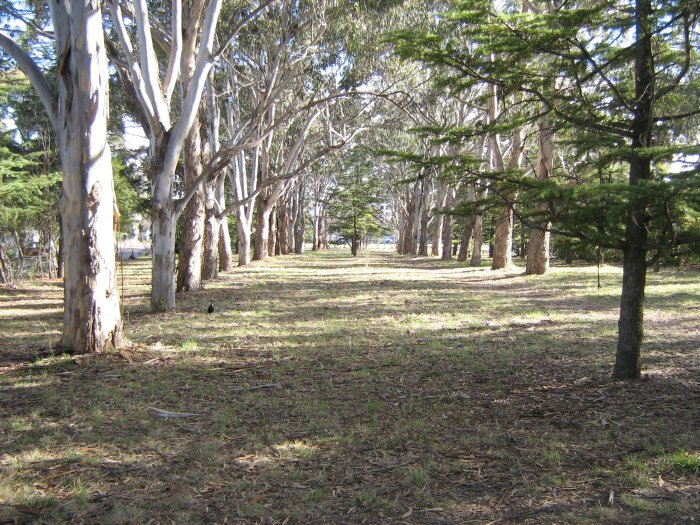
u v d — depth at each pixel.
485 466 4.03
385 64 18.05
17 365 7.27
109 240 7.93
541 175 16.91
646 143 5.31
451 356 7.73
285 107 26.72
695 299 12.55
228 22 17.83
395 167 45.00
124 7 13.02
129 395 5.97
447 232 38.59
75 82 7.29
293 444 4.54
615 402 5.29
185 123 11.41
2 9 11.77
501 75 5.66
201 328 10.43
